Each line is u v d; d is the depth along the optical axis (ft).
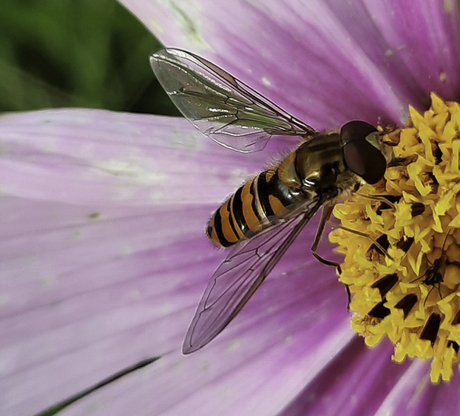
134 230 0.32
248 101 0.31
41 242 0.31
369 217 0.30
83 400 0.31
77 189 0.31
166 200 0.31
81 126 0.31
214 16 0.31
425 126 0.30
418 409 0.31
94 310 0.31
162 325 0.32
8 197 0.31
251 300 0.32
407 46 0.30
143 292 0.32
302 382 0.31
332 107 0.31
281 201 0.30
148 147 0.31
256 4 0.30
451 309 0.30
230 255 0.30
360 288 0.31
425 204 0.30
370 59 0.30
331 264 0.31
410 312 0.30
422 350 0.30
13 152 0.30
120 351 0.31
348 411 0.32
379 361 0.32
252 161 0.31
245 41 0.31
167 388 0.31
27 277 0.31
